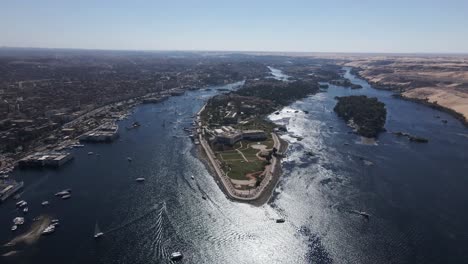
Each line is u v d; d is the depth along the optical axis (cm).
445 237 17338
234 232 17662
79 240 16825
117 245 16525
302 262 15588
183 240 16962
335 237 17312
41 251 15988
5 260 15325
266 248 16475
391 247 16562
